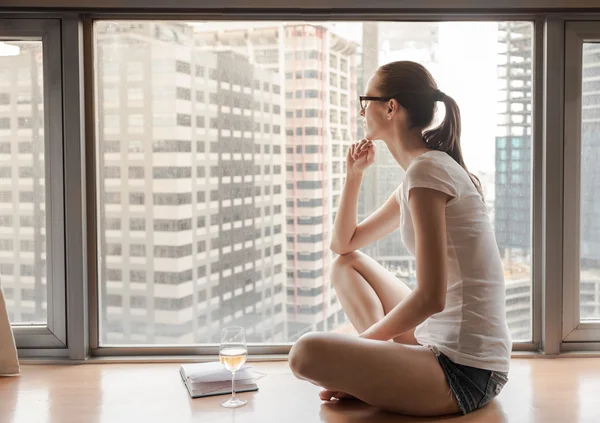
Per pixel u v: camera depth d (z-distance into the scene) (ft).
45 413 6.30
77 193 7.95
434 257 5.82
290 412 6.29
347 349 5.77
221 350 6.35
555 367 7.69
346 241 7.29
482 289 6.04
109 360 8.03
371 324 7.04
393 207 7.19
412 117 6.45
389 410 6.06
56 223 8.02
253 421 6.05
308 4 7.75
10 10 7.76
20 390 7.02
